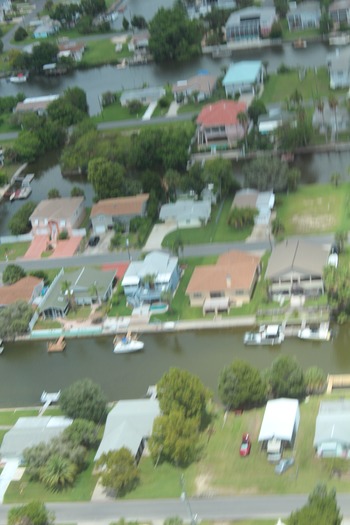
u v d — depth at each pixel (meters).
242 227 169.38
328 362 127.94
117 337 142.75
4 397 134.00
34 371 140.00
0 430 123.00
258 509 98.00
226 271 147.12
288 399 113.94
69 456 109.69
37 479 110.25
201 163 199.25
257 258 152.75
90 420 118.81
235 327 140.12
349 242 156.38
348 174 184.75
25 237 182.00
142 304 150.12
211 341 138.62
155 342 141.38
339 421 105.75
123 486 105.62
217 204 181.38
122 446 109.31
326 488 94.56
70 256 171.25
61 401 121.69
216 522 97.25
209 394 117.56
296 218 169.38
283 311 140.00
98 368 137.38
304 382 117.50
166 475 106.38
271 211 173.75
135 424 113.81
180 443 106.12
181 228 174.25
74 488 107.25
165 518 99.25
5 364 143.50
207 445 110.50
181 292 151.88
